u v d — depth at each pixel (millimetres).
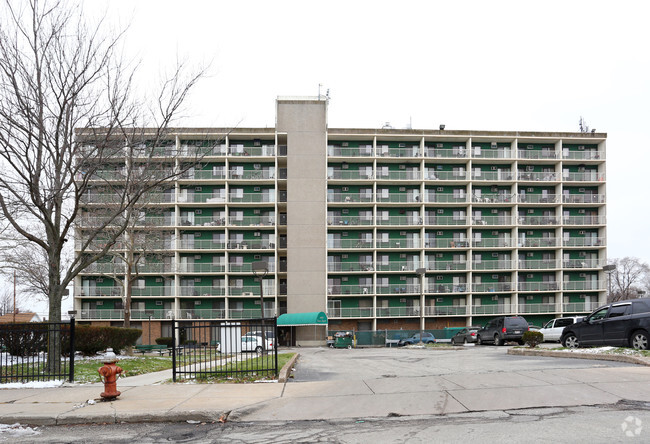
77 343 20906
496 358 19344
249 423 8836
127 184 16969
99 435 8234
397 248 54219
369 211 55750
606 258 55688
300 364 19344
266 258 54000
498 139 56594
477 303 54938
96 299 52281
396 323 54938
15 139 15328
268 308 53438
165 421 9125
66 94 15805
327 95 58406
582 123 64250
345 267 54344
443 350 30688
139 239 32344
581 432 7344
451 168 56625
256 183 54250
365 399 10172
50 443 7789
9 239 25516
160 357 25453
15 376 13336
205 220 53469
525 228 56000
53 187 16250
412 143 57062
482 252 55625
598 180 56625
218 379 12953
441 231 55906
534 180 55719
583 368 13000
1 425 8969
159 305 52375
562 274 55344
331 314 53406
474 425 8086
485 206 55781
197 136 49156
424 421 8531
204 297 52438
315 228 53719
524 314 54750
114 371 10531
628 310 17188
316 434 7902
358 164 56188
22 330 14062
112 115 16844
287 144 54531
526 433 7426
